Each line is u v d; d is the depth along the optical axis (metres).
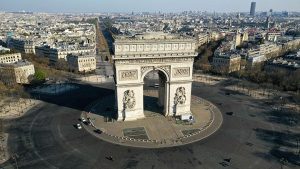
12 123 181.38
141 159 139.12
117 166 133.25
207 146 152.25
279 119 192.25
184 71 185.00
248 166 133.75
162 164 135.00
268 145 154.25
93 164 134.75
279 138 163.00
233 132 170.00
